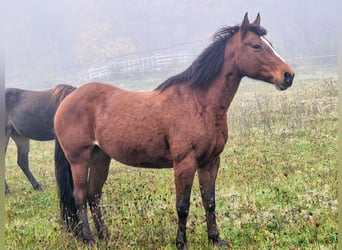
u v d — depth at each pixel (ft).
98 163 14.73
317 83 32.40
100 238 14.29
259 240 13.10
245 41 12.33
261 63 12.25
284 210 14.85
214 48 12.59
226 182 18.01
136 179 20.51
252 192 16.74
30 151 30.71
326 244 12.28
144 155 13.12
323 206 14.55
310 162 18.79
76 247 13.51
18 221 17.01
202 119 12.24
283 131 23.11
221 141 12.62
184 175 12.24
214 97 12.35
